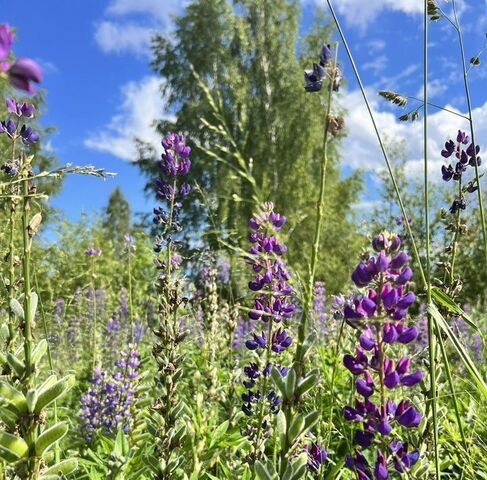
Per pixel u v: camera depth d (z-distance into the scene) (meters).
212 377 3.82
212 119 22.94
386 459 1.63
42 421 1.42
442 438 3.02
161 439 2.51
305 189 24.36
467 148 2.92
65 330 7.38
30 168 2.03
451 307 2.15
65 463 1.45
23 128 2.66
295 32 26.95
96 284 11.38
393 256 1.66
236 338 5.79
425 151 2.18
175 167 3.31
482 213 2.44
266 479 1.48
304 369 1.63
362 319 1.60
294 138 25.06
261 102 25.41
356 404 1.63
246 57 26.77
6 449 1.37
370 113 2.15
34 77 1.04
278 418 1.50
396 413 1.64
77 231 10.62
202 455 2.86
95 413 4.32
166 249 3.17
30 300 1.47
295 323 3.42
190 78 26.16
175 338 2.80
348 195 28.33
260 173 23.09
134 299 9.45
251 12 26.88
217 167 21.27
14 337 1.93
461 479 2.70
